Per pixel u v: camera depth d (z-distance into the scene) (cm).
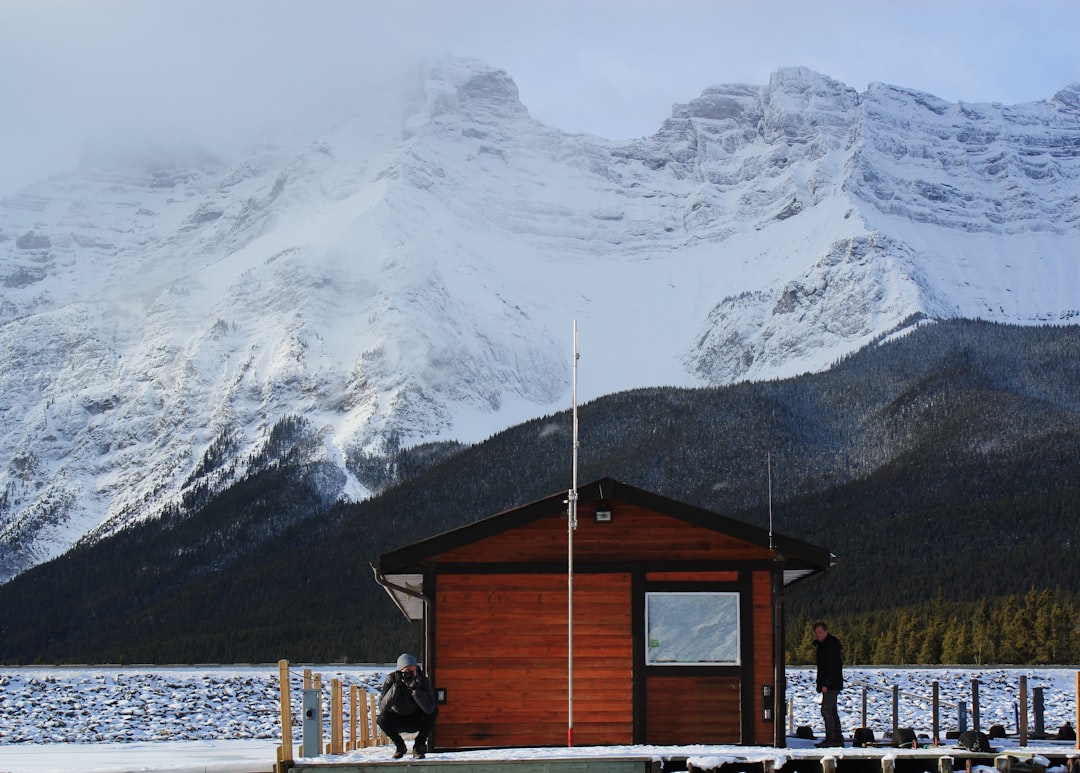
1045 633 11562
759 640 3894
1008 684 7538
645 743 3862
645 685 3891
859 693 7081
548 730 3894
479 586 3962
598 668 3909
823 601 15625
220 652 17112
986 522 18775
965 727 4194
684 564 3928
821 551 3888
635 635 3906
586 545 3956
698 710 3875
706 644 3903
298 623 18225
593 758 3269
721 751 3400
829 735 3800
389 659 15388
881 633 12325
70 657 19388
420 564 3975
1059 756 3328
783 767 3272
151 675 7769
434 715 3544
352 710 4503
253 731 6631
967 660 11462
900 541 18625
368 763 3297
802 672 7706
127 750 5541
